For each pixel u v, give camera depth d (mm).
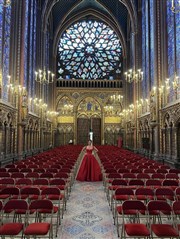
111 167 15070
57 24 49312
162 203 6625
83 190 13422
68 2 46906
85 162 16531
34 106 34312
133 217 8203
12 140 24219
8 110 22578
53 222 8438
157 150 25984
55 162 16906
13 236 6449
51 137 47562
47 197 9000
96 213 9445
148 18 32125
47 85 44219
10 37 24375
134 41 39219
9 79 22359
